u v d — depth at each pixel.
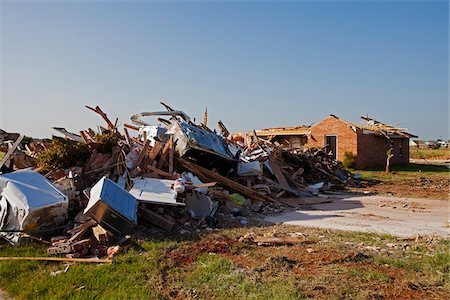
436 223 10.45
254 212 12.02
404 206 13.49
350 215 11.77
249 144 20.42
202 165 14.50
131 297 5.07
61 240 7.55
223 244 7.71
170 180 11.02
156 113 17.19
